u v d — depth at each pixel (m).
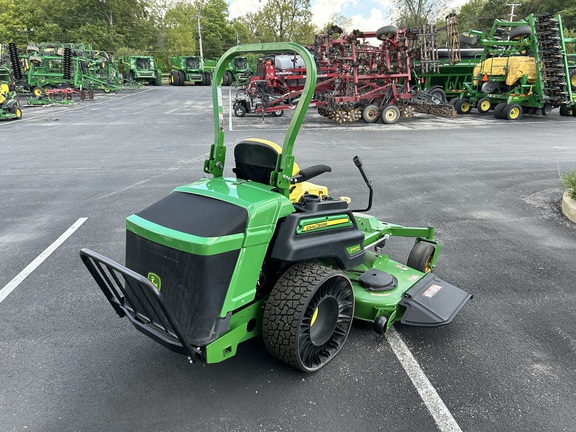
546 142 13.93
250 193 3.02
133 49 67.19
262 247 2.84
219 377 3.22
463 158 11.46
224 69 3.45
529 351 3.53
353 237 3.38
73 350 3.58
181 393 3.06
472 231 6.27
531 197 7.93
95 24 63.28
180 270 2.69
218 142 3.51
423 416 2.84
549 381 3.18
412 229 4.70
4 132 16.36
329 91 20.05
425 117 21.58
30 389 3.12
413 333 3.78
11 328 3.90
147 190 8.45
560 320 3.98
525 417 2.84
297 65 20.75
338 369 3.30
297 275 3.03
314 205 3.17
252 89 22.48
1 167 10.53
